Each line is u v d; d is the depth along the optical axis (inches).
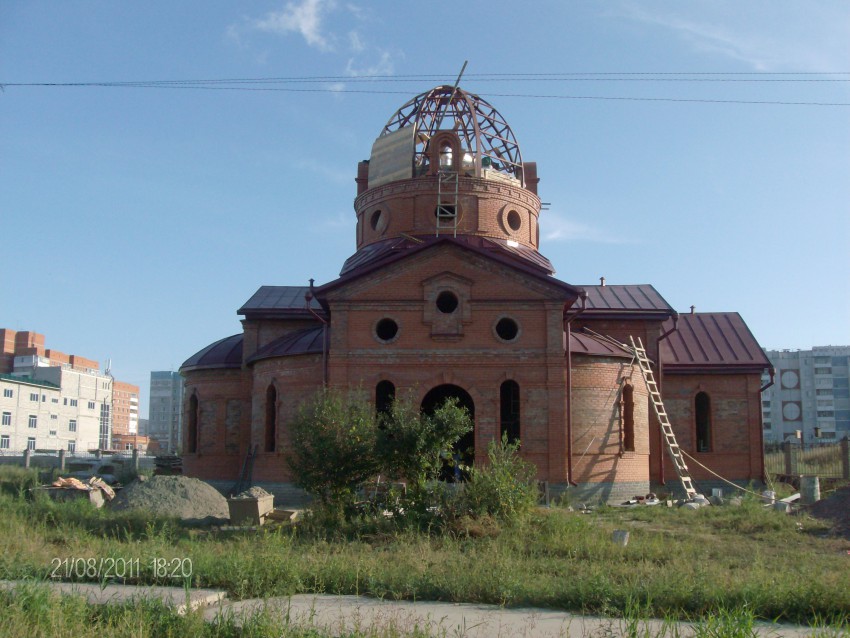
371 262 1293.1
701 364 1475.1
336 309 1175.6
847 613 475.8
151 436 6663.4
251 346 1441.9
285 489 1231.5
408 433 849.5
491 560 613.0
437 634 423.5
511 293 1174.3
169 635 416.5
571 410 1189.7
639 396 1277.1
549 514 826.2
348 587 549.0
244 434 1427.2
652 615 477.4
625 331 1418.6
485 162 1487.5
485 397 1152.8
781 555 675.4
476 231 1390.3
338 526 816.9
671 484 1424.7
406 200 1407.5
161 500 1042.1
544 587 528.1
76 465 2032.5
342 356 1162.0
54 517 895.1
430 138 1413.6
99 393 4847.4
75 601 456.4
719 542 752.3
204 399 1489.9
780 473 1560.0
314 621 452.4
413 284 1178.0
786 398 5044.3
